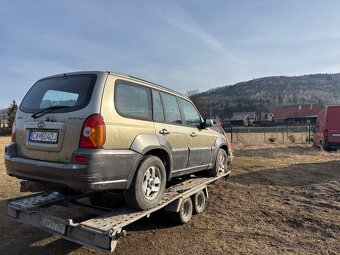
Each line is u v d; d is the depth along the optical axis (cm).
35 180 399
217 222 527
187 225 507
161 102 490
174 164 499
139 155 408
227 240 457
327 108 1539
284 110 9019
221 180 827
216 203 633
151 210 415
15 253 400
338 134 1512
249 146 1920
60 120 376
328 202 655
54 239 442
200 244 439
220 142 686
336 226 520
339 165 1101
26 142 405
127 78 429
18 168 404
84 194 466
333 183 820
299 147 1847
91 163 350
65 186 387
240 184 795
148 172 425
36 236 452
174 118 519
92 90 380
